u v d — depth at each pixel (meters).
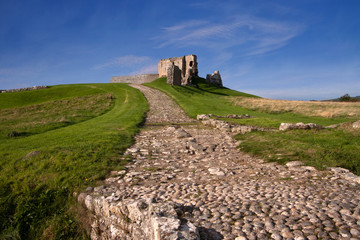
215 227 4.04
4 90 67.00
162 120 25.14
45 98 49.06
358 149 8.28
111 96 44.03
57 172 8.15
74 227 6.16
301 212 4.31
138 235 4.71
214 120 20.72
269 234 3.70
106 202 5.70
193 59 83.38
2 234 6.30
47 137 14.67
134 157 10.12
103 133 15.06
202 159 9.60
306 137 10.95
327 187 5.61
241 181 6.62
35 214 6.57
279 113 33.03
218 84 84.25
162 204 4.70
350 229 3.64
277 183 6.16
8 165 9.04
